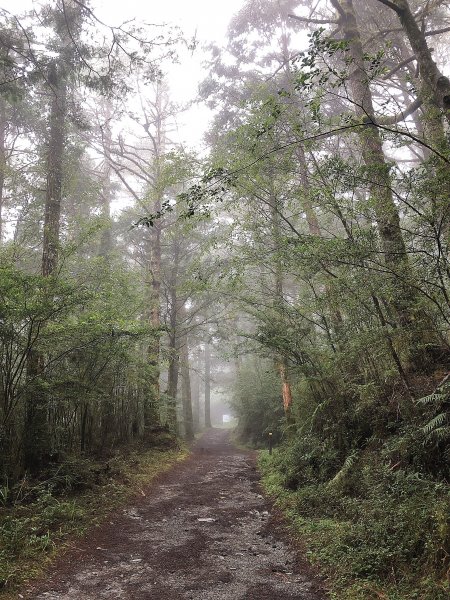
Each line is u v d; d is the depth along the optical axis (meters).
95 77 10.06
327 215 7.21
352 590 3.90
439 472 4.87
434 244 4.86
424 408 5.68
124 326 7.30
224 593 4.12
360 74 8.79
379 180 5.34
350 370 7.46
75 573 4.66
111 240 18.34
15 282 6.16
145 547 5.55
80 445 9.36
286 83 12.12
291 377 10.30
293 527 6.11
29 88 9.97
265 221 8.35
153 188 15.68
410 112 8.35
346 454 7.32
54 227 9.72
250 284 9.79
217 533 6.19
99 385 9.37
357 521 5.21
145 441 14.52
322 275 6.59
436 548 3.67
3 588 4.11
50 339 6.84
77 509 6.62
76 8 9.45
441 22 12.63
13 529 5.24
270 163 7.49
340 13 9.75
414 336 6.14
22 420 7.17
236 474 11.68
